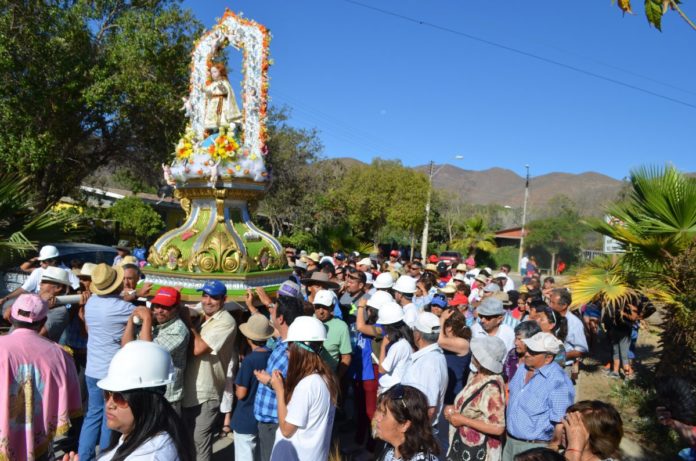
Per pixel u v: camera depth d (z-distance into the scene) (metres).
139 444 2.28
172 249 6.87
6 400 3.68
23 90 14.30
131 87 15.45
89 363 4.85
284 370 4.18
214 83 7.62
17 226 8.49
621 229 7.97
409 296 6.68
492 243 43.19
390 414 2.79
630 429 6.85
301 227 31.66
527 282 11.23
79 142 17.75
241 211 7.45
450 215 48.28
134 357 2.37
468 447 4.04
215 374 4.75
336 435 6.11
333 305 5.42
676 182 7.73
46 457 4.04
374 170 33.28
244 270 6.86
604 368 10.12
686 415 4.11
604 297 8.24
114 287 4.88
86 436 4.81
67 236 9.27
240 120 7.64
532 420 4.00
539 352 4.03
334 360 5.27
